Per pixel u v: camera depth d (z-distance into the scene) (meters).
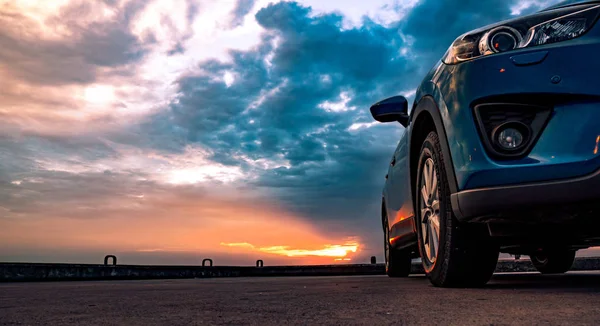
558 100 1.97
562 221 1.98
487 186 2.05
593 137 1.89
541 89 1.99
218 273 7.69
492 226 2.17
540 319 1.35
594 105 1.91
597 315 1.40
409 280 3.82
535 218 2.00
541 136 1.99
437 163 2.48
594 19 2.02
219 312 1.66
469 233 2.35
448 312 1.52
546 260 4.48
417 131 2.81
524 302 1.72
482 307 1.62
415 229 3.11
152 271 7.04
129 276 6.80
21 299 2.36
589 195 1.86
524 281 3.06
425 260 2.78
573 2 2.17
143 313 1.68
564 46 2.02
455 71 2.28
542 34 2.08
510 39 2.14
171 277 7.21
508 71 2.08
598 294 1.95
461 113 2.19
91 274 6.41
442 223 2.43
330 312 1.58
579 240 2.38
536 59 2.04
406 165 3.24
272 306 1.79
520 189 1.97
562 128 1.95
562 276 3.94
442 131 2.33
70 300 2.25
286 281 4.28
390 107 3.25
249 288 2.93
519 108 2.04
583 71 1.96
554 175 1.92
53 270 5.98
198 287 3.19
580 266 6.82
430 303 1.76
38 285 4.23
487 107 2.11
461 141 2.18
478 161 2.10
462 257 2.37
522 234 2.16
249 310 1.69
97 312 1.74
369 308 1.66
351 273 8.14
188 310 1.73
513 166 2.00
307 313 1.57
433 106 2.43
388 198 4.12
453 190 2.23
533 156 1.99
